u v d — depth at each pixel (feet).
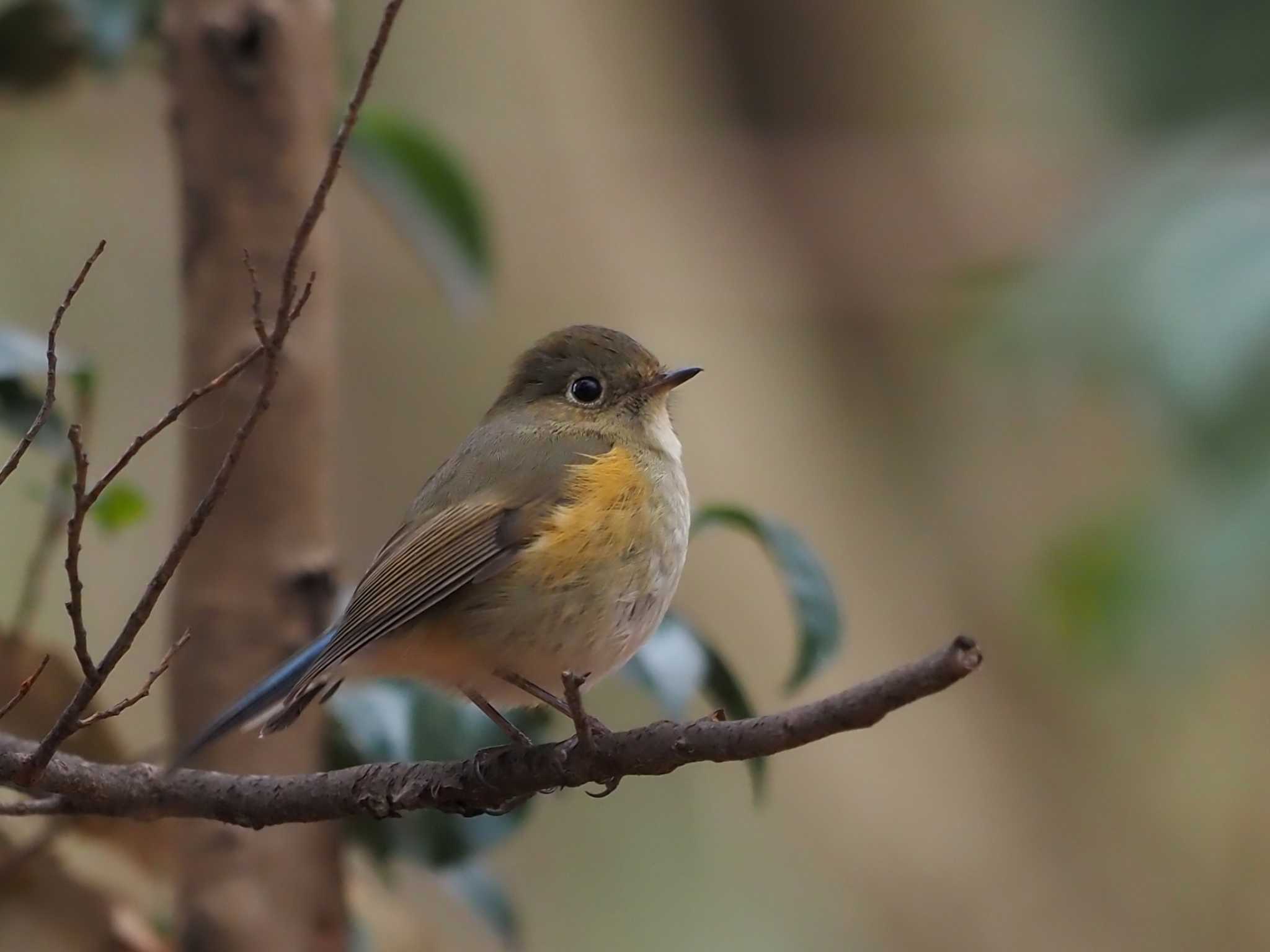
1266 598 23.49
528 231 36.78
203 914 21.93
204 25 22.08
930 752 35.96
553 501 21.27
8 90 28.09
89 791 17.76
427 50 37.22
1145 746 36.04
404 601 20.97
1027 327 26.48
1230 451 23.29
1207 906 35.65
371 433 35.60
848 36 38.96
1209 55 37.86
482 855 24.02
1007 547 36.24
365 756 23.32
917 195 38.52
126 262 35.91
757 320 37.17
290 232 22.25
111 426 34.24
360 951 25.62
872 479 36.81
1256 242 24.02
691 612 35.24
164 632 24.49
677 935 35.76
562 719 27.12
